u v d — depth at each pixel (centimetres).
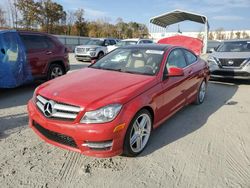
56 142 346
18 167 336
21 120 499
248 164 360
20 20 4231
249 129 487
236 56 897
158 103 407
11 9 4147
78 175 324
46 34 812
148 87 386
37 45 761
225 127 494
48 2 4347
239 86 895
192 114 565
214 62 924
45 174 323
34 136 427
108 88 363
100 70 461
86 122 319
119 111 329
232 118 546
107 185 306
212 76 936
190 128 484
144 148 391
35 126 378
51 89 370
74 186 302
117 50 532
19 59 688
